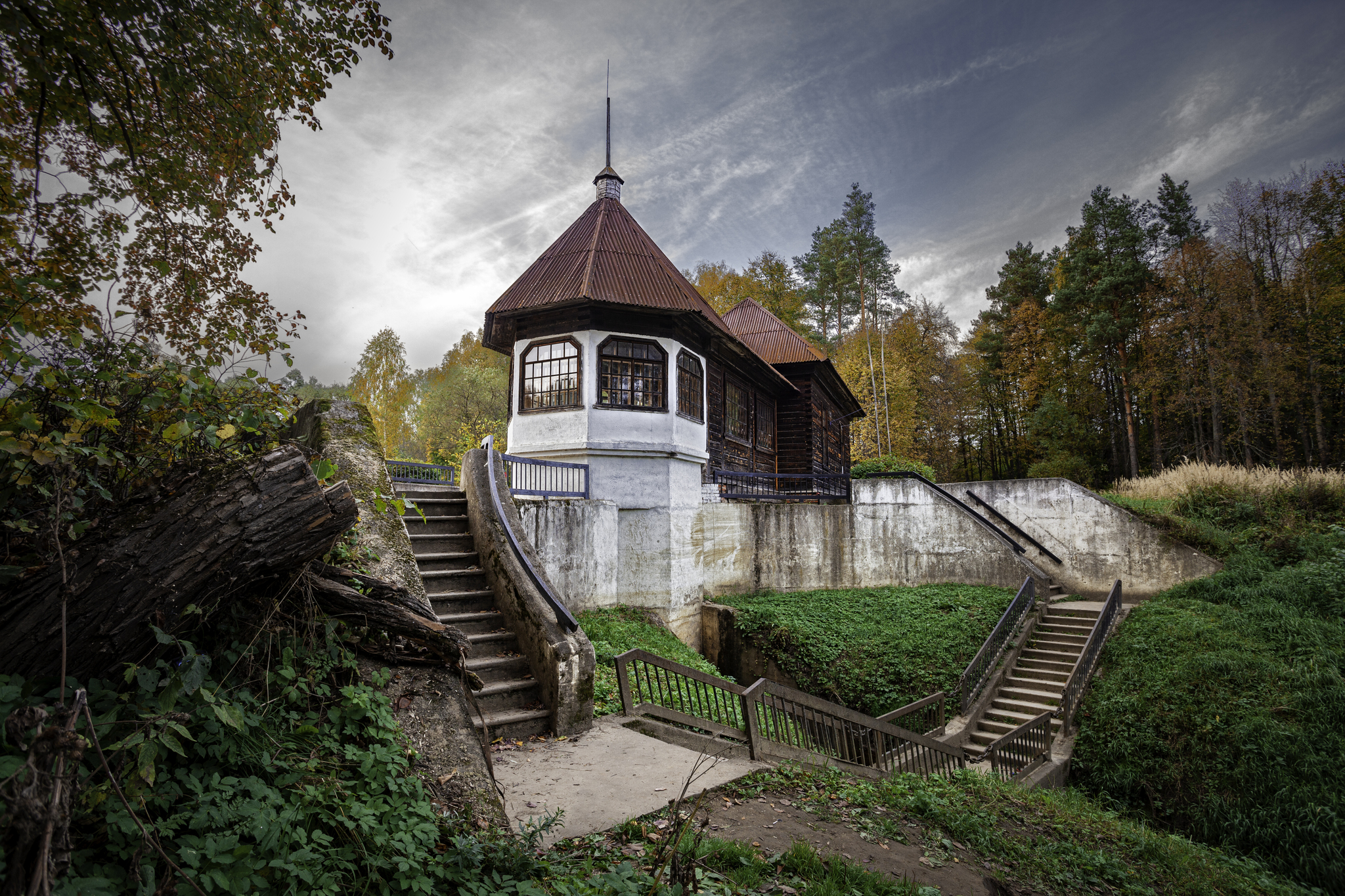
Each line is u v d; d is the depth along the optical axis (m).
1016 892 4.54
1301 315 28.17
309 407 7.72
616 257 14.48
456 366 39.31
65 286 3.00
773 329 24.72
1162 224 34.94
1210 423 33.28
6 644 2.39
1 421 2.52
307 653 3.51
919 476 19.14
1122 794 10.68
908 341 43.22
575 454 13.33
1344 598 12.91
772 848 4.18
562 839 3.88
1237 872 7.73
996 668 13.88
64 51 3.19
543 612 6.43
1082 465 32.31
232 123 3.97
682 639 14.07
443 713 4.05
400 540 5.70
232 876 2.21
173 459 3.37
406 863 2.63
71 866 1.97
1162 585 17.06
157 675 2.65
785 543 17.50
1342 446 28.53
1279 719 10.32
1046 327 37.72
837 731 7.42
